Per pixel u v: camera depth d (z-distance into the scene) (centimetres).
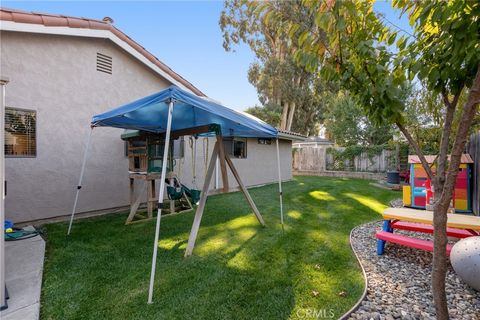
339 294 262
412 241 333
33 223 508
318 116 2214
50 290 269
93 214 600
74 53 569
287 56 1716
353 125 1648
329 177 1489
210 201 761
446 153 181
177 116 502
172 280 290
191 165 838
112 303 247
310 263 334
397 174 1027
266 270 314
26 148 501
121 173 654
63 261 340
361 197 812
